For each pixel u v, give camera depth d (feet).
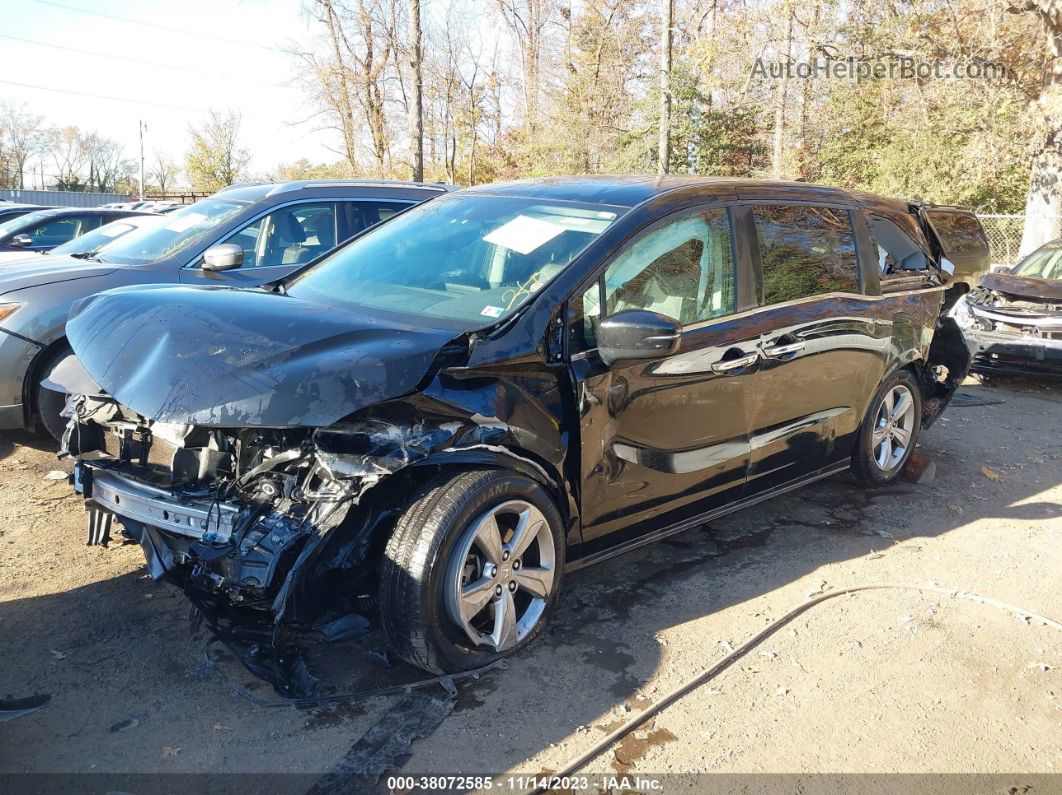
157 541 10.38
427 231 14.12
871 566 14.70
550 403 11.05
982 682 11.21
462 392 10.32
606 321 10.96
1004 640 12.32
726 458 13.71
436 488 10.14
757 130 97.50
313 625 9.67
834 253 16.05
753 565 14.52
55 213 38.91
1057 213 57.21
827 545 15.53
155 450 10.88
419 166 89.10
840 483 18.95
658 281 12.66
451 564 10.09
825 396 15.69
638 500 12.51
